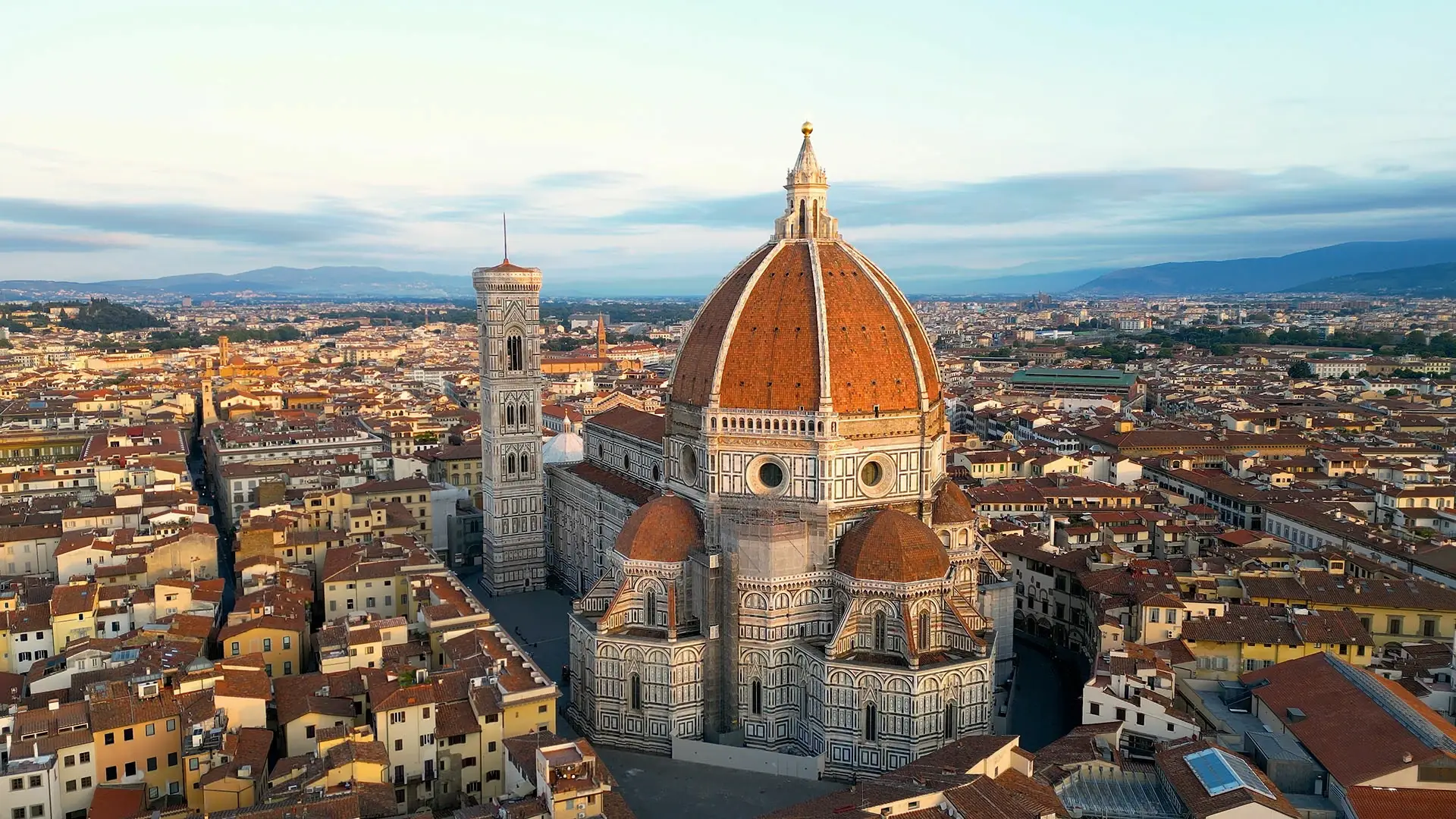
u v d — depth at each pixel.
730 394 155.38
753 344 156.12
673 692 146.38
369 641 147.25
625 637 148.50
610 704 149.75
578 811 105.12
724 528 149.12
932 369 169.12
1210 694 140.25
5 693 140.25
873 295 162.00
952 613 143.25
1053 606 189.88
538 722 130.12
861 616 144.00
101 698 122.31
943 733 138.12
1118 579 172.00
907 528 145.00
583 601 159.12
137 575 181.38
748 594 146.88
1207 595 171.88
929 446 157.62
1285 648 147.88
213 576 189.00
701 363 163.38
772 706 147.50
